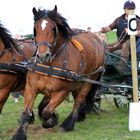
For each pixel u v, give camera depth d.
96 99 11.99
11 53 9.17
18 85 9.56
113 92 11.80
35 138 9.22
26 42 10.11
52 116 9.84
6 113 12.54
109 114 11.96
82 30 10.88
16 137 8.47
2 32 9.02
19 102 14.70
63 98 9.11
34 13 8.74
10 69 9.05
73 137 9.20
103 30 12.23
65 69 8.91
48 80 8.81
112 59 11.62
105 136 9.27
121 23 11.89
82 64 9.41
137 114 9.74
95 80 10.76
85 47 9.86
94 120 11.09
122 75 11.75
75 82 9.29
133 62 9.86
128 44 11.62
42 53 8.33
